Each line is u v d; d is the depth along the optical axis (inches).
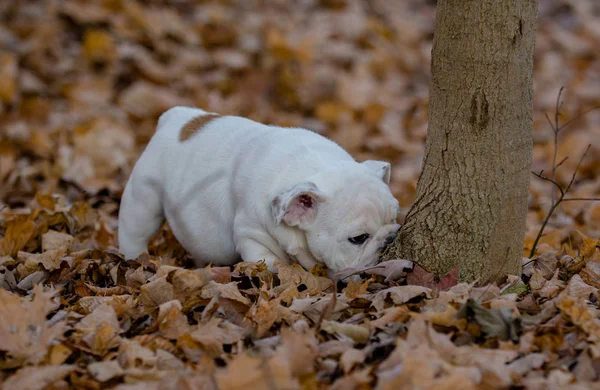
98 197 329.1
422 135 447.2
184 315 184.2
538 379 152.5
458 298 181.9
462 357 158.6
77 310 194.9
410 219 206.2
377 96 494.3
